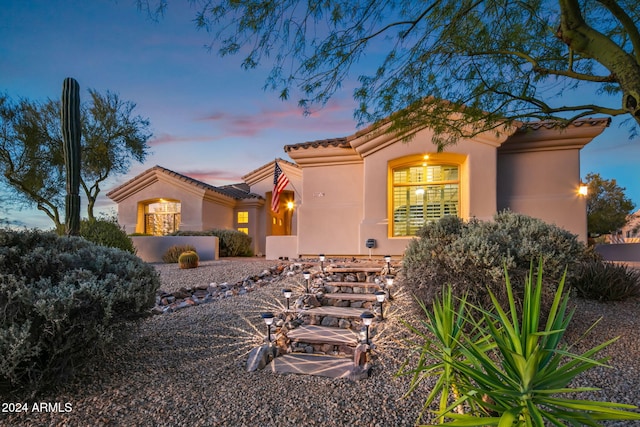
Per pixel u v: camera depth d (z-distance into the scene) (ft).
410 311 20.54
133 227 68.59
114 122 58.18
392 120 22.53
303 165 43.45
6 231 13.94
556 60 20.04
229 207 73.97
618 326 18.66
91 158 55.83
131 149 59.36
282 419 11.01
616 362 14.30
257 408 11.69
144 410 11.68
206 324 21.03
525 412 6.15
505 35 18.71
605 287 23.50
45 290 12.21
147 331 19.83
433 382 12.97
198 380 13.88
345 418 10.93
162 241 50.26
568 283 17.72
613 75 14.97
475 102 21.01
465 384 7.76
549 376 6.36
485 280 16.88
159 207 71.10
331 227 41.91
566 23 14.46
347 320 20.21
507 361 6.72
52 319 11.76
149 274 15.92
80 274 13.42
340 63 16.53
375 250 38.81
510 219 21.49
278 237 45.83
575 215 35.37
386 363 14.88
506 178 37.40
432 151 37.04
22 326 11.44
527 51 19.83
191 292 29.81
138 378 13.99
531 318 6.75
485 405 6.68
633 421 10.48
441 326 8.75
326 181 42.70
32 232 14.65
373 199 39.34
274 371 14.69
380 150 39.19
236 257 58.85
